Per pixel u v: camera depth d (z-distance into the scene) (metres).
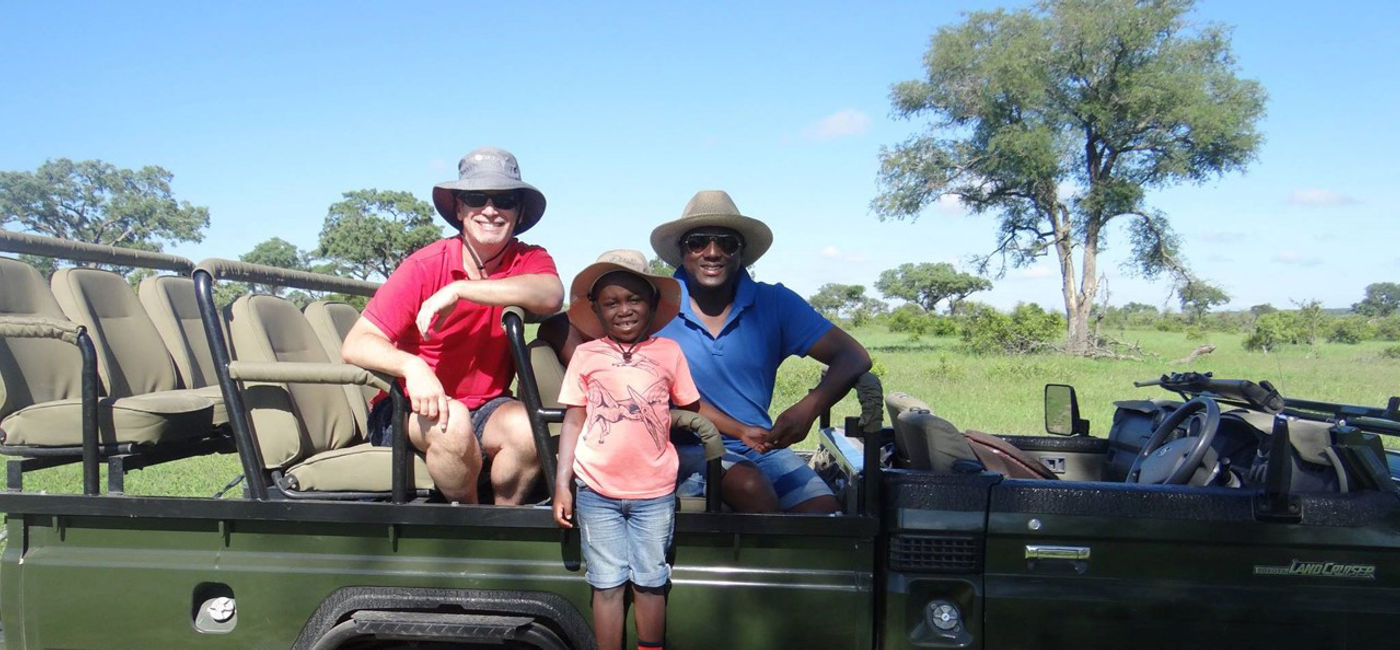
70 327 3.08
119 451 3.29
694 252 3.46
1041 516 2.92
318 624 3.01
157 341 4.07
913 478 2.97
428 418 3.11
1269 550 2.92
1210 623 2.90
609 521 2.87
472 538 3.01
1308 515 2.89
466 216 3.39
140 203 53.25
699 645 2.98
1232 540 2.90
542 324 3.60
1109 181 40.75
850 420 4.32
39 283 3.54
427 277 3.39
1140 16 38.62
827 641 2.97
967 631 2.95
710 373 3.48
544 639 2.93
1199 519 2.90
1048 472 3.82
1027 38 39.66
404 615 2.95
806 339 3.57
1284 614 2.89
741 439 3.37
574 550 2.99
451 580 2.99
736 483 3.22
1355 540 2.89
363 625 2.92
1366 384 17.98
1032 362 24.39
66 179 52.12
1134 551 2.93
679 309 3.20
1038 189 41.56
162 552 3.08
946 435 3.22
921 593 2.95
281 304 4.19
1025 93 39.47
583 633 2.96
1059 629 2.92
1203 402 3.49
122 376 3.80
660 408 2.92
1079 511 2.92
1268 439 3.32
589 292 3.11
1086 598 2.90
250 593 3.02
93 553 3.09
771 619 2.96
